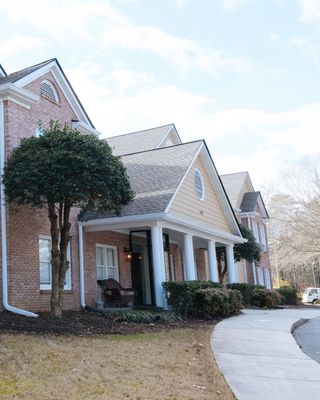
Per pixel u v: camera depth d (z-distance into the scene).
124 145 24.88
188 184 17.47
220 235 19.61
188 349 8.28
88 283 14.98
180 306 13.98
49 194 10.63
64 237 11.48
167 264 18.16
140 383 5.70
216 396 5.38
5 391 4.98
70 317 11.52
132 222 14.80
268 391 5.75
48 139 11.20
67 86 15.02
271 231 50.78
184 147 18.66
